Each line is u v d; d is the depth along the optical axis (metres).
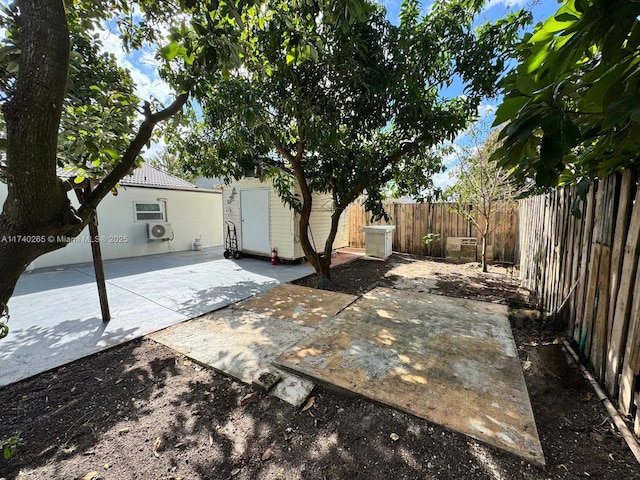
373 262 6.96
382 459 1.47
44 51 0.84
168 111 1.54
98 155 1.64
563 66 1.17
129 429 1.71
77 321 3.33
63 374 2.27
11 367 2.36
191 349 2.64
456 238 6.87
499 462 1.41
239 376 2.20
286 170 5.38
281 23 2.78
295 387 2.06
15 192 0.87
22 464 1.46
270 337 2.86
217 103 3.53
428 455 1.48
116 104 2.13
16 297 4.25
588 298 2.16
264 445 1.59
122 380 2.19
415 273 5.70
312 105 3.48
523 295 4.12
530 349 2.52
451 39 3.40
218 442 1.61
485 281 4.99
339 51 3.22
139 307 3.81
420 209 7.77
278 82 3.55
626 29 0.92
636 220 1.61
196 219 10.00
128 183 8.05
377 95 3.54
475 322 3.12
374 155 4.48
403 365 2.26
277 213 6.93
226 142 4.41
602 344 1.93
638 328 1.54
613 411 1.67
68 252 6.91
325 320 3.28
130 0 1.99
